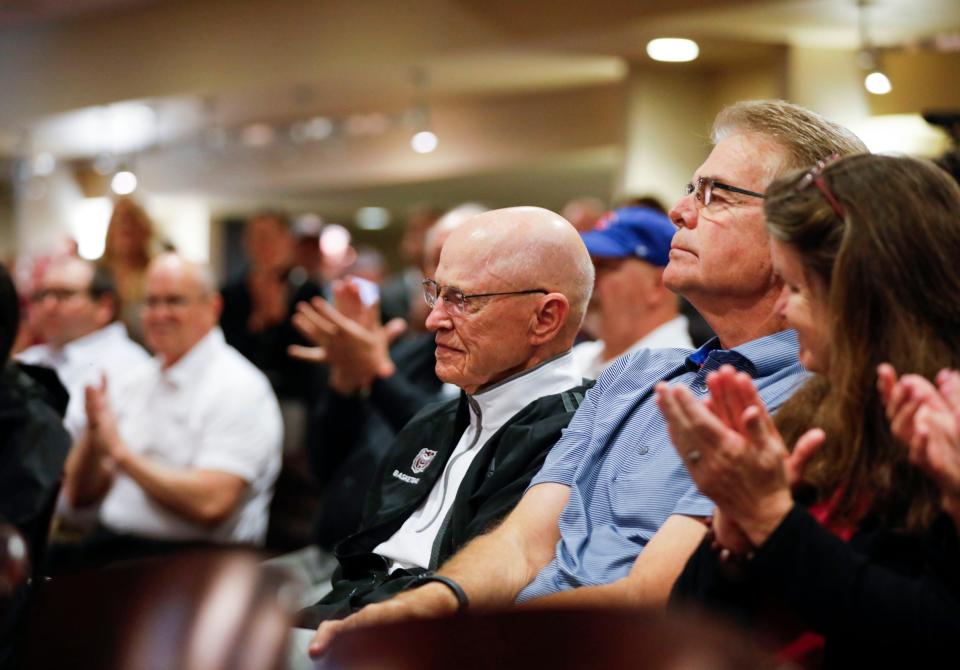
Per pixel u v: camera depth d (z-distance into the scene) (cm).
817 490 181
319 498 537
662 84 804
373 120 1070
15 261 902
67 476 476
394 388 382
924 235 176
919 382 154
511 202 1277
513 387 276
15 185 1393
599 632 73
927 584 162
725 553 177
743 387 168
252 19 935
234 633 78
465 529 261
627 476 237
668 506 227
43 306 568
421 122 1027
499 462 265
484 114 1009
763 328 242
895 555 171
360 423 409
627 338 402
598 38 733
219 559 82
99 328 575
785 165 238
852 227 178
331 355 387
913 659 161
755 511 166
